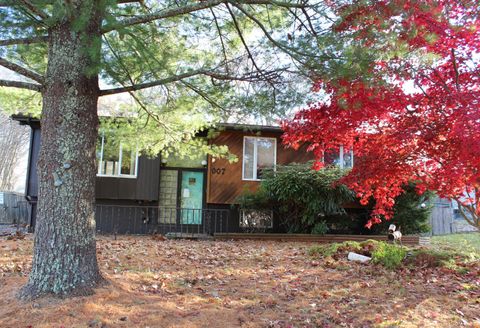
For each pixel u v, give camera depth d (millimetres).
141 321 4043
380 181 6508
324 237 12250
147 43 5137
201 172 14211
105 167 13273
